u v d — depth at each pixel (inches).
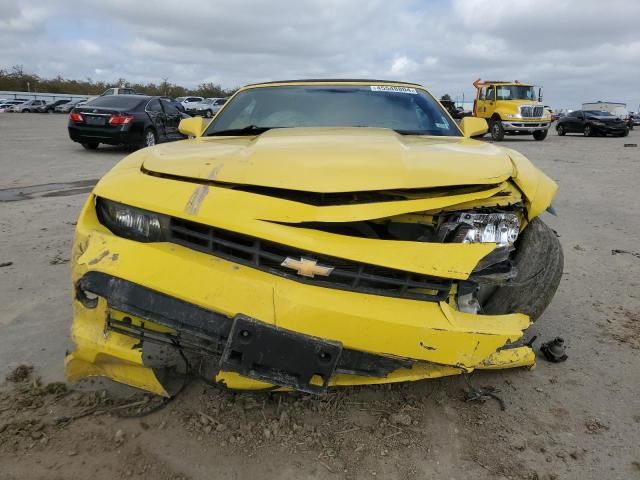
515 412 97.3
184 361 85.4
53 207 255.4
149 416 91.6
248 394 95.3
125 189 87.3
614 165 518.3
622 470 83.2
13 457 81.4
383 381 83.4
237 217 79.6
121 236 86.0
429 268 80.1
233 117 147.2
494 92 952.3
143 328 80.9
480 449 87.0
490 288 101.7
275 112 145.3
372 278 79.5
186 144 114.4
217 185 85.0
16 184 323.6
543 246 106.3
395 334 78.1
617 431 92.8
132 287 78.5
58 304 138.3
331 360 75.4
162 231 83.1
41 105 1993.1
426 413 95.7
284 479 78.9
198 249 81.3
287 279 78.6
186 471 79.7
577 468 83.4
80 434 86.8
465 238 85.0
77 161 443.2
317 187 80.5
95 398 95.9
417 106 149.4
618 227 250.1
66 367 86.5
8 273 160.6
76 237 86.4
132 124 507.2
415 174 84.7
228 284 77.3
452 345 80.6
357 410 95.3
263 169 85.4
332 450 85.0
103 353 81.6
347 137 107.3
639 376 111.3
